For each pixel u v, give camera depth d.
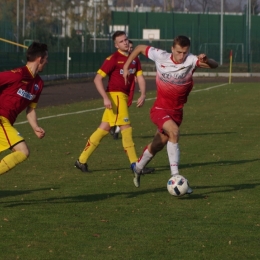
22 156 13.02
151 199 14.27
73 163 19.25
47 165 18.86
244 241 10.97
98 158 20.31
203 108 38.31
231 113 35.41
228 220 12.38
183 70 14.25
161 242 10.89
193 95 49.03
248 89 56.00
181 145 23.17
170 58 14.31
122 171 17.95
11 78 12.76
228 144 23.41
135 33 106.19
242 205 13.66
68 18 128.38
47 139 24.61
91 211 13.12
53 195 14.69
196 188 15.50
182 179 14.01
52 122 30.73
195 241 10.96
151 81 71.88
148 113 35.31
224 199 14.24
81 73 76.25
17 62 60.38
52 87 58.97
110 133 25.16
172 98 14.66
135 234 11.38
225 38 100.06
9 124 13.06
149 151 15.02
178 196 14.16
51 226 11.91
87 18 128.75
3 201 14.04
